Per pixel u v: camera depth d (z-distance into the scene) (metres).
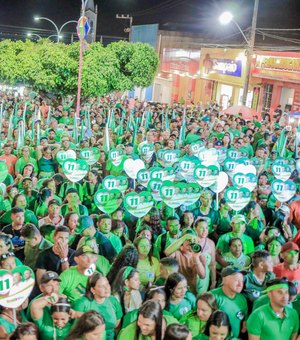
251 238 8.41
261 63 30.92
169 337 4.79
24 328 4.76
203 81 38.94
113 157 12.05
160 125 18.47
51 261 6.54
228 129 18.00
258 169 12.40
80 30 20.67
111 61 25.48
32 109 21.52
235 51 33.69
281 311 5.57
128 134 15.88
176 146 15.07
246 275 6.51
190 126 17.59
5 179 10.78
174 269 6.38
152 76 29.08
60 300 5.22
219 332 5.17
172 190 8.94
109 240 7.54
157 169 10.39
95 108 23.42
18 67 26.02
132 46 27.47
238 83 33.38
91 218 7.66
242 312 5.90
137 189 10.01
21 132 14.75
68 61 24.06
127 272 5.97
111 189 8.95
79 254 5.99
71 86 24.47
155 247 7.58
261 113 30.06
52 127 16.95
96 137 15.92
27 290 5.18
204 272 7.05
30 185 9.28
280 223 9.19
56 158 11.80
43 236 7.33
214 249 7.68
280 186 9.88
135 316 5.56
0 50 27.75
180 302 5.93
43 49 24.59
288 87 29.47
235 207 8.94
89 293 5.54
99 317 4.79
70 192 8.85
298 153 15.91
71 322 5.35
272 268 6.68
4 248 6.36
